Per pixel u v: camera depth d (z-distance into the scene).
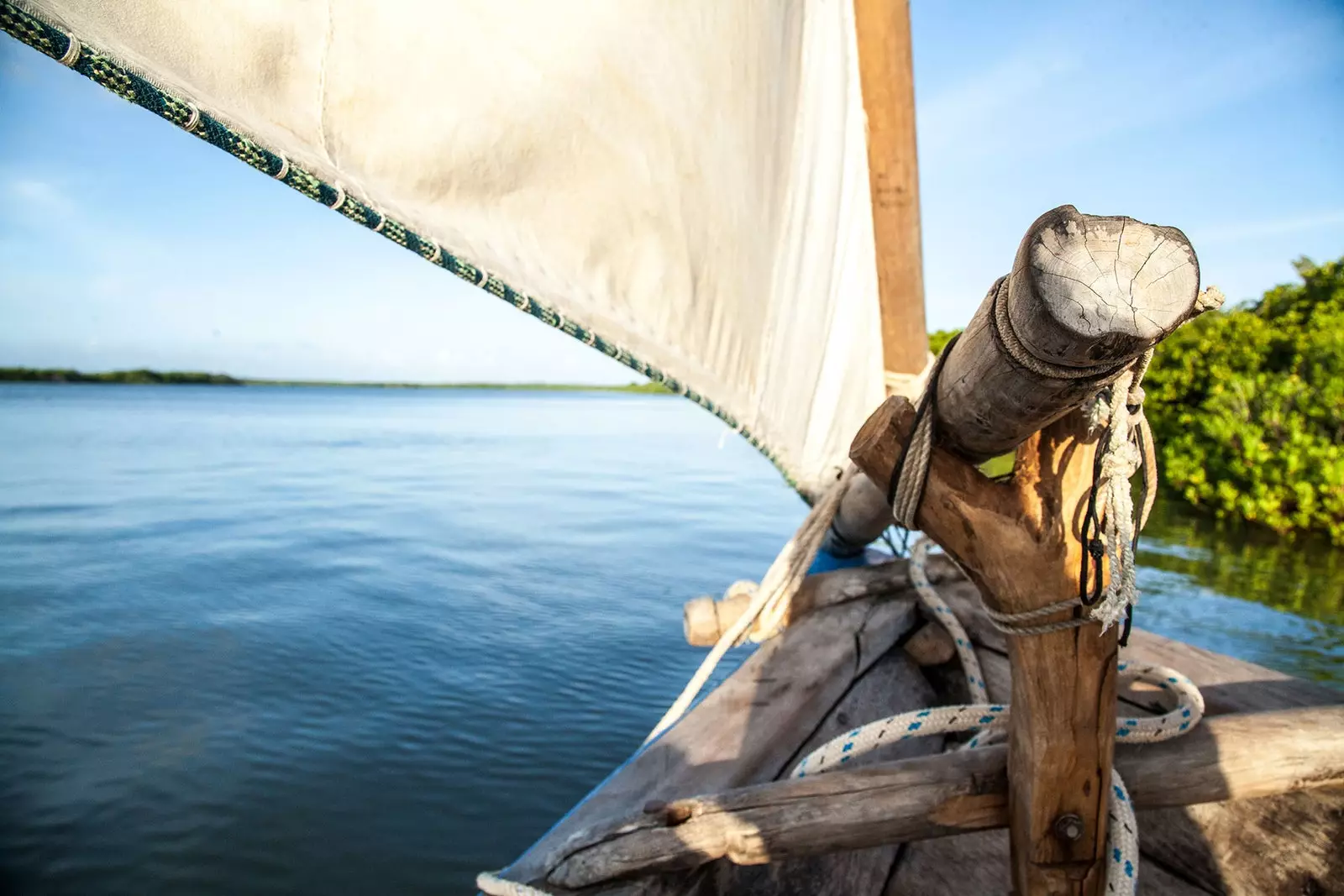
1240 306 25.88
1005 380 1.06
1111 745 1.41
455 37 1.23
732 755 2.02
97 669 7.08
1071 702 1.37
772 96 2.10
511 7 1.31
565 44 1.42
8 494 17.77
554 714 6.32
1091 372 0.96
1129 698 2.21
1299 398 16.75
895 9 2.76
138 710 6.30
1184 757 1.67
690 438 43.31
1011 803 1.50
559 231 1.51
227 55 0.96
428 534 13.96
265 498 17.97
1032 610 1.32
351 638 7.98
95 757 5.56
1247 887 1.87
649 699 6.65
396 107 1.17
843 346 2.90
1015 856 1.51
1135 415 1.13
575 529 14.82
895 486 1.33
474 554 12.23
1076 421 1.25
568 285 1.54
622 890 1.58
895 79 2.87
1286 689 2.20
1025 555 1.29
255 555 11.88
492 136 1.32
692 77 1.74
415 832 4.76
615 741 5.91
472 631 8.28
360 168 1.15
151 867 4.40
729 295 2.06
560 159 1.47
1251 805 1.94
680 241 1.80
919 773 1.59
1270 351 19.88
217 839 4.64
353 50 1.10
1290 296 24.00
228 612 8.84
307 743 5.80
